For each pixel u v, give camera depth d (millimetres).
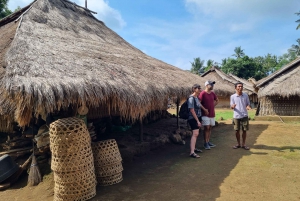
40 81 3328
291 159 5355
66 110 4723
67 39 6168
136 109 4566
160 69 7645
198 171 4836
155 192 3914
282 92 10984
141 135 6562
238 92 6270
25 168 4691
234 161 5371
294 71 11773
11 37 5781
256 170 4758
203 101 6336
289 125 9914
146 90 4828
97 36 8344
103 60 5375
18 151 5086
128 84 4559
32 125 4797
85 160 3656
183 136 7812
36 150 4953
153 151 6449
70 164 3535
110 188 4094
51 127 3641
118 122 8195
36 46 4648
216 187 4055
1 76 3920
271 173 4578
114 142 4352
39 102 3152
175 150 6523
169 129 8250
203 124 6293
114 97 4137
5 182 4367
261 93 11727
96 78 4047
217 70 26062
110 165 4219
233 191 3879
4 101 3883
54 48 4941
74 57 4785
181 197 3721
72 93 3500
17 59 3869
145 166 5250
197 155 5805
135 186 4168
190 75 10055
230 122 11305
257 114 12742
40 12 6961
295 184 4062
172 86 6227
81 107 4562
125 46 9578
